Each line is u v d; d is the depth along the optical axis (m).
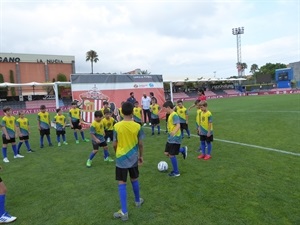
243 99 37.41
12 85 24.20
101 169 6.98
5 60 53.97
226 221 3.91
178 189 5.24
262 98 36.72
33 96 44.75
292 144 8.58
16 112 29.94
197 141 10.05
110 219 4.16
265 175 5.80
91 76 14.70
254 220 3.91
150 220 4.05
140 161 4.56
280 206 4.32
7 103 36.66
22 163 8.07
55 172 6.90
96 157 8.39
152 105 12.16
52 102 39.28
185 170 6.46
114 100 15.40
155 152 8.59
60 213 4.46
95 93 14.77
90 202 4.84
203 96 12.43
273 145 8.59
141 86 16.58
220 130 12.12
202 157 7.50
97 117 7.30
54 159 8.39
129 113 4.28
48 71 57.78
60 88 44.91
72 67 61.38
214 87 58.69
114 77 15.52
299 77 67.00
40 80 56.62
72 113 11.04
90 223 4.06
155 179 5.91
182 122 10.65
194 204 4.54
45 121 10.46
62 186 5.78
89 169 7.03
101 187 5.60
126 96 15.88
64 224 4.08
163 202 4.68
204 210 4.30
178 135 5.96
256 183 5.34
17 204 4.92
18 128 9.32
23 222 4.21
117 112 15.08
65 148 10.07
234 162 6.92
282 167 6.30
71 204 4.80
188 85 56.53
